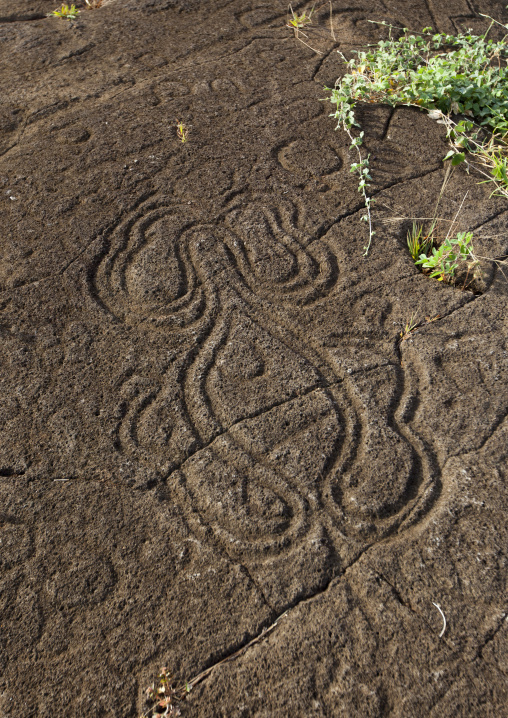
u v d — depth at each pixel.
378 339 2.09
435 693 1.31
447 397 1.91
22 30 3.77
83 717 1.32
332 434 1.81
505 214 2.56
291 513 1.64
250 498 1.67
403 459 1.75
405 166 2.78
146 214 2.52
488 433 1.81
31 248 2.38
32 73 3.39
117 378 1.97
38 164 2.74
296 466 1.74
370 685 1.33
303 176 2.70
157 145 2.83
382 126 3.00
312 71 3.40
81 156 2.77
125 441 1.81
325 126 2.98
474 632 1.40
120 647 1.41
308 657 1.37
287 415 1.86
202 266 2.31
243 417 1.86
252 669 1.36
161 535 1.61
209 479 1.72
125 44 3.63
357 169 2.73
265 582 1.50
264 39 3.71
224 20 3.88
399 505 1.66
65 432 1.83
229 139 2.88
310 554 1.55
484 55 3.48
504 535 1.57
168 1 3.99
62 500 1.68
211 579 1.52
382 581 1.49
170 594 1.50
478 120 3.12
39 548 1.59
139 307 2.19
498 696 1.31
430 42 3.64
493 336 2.08
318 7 4.06
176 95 3.17
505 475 1.70
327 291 2.25
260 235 2.44
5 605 1.49
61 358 2.03
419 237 2.47
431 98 3.05
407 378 1.97
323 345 2.07
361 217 2.51
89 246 2.38
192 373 1.98
